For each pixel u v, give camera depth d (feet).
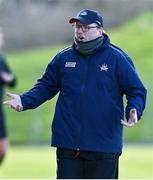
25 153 152.25
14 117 214.48
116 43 281.74
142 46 276.62
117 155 55.21
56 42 295.69
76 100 54.54
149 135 200.64
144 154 146.82
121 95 55.47
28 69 260.62
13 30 294.46
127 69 54.85
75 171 54.49
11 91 239.30
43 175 107.86
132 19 301.84
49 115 215.72
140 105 53.98
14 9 301.02
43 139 204.74
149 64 255.70
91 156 54.29
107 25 299.99
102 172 54.60
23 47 291.99
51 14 299.99
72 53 55.62
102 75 54.70
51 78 56.54
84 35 54.44
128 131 201.46
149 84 218.38
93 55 55.11
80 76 54.90
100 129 54.24
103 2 300.61
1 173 111.24
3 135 105.09
